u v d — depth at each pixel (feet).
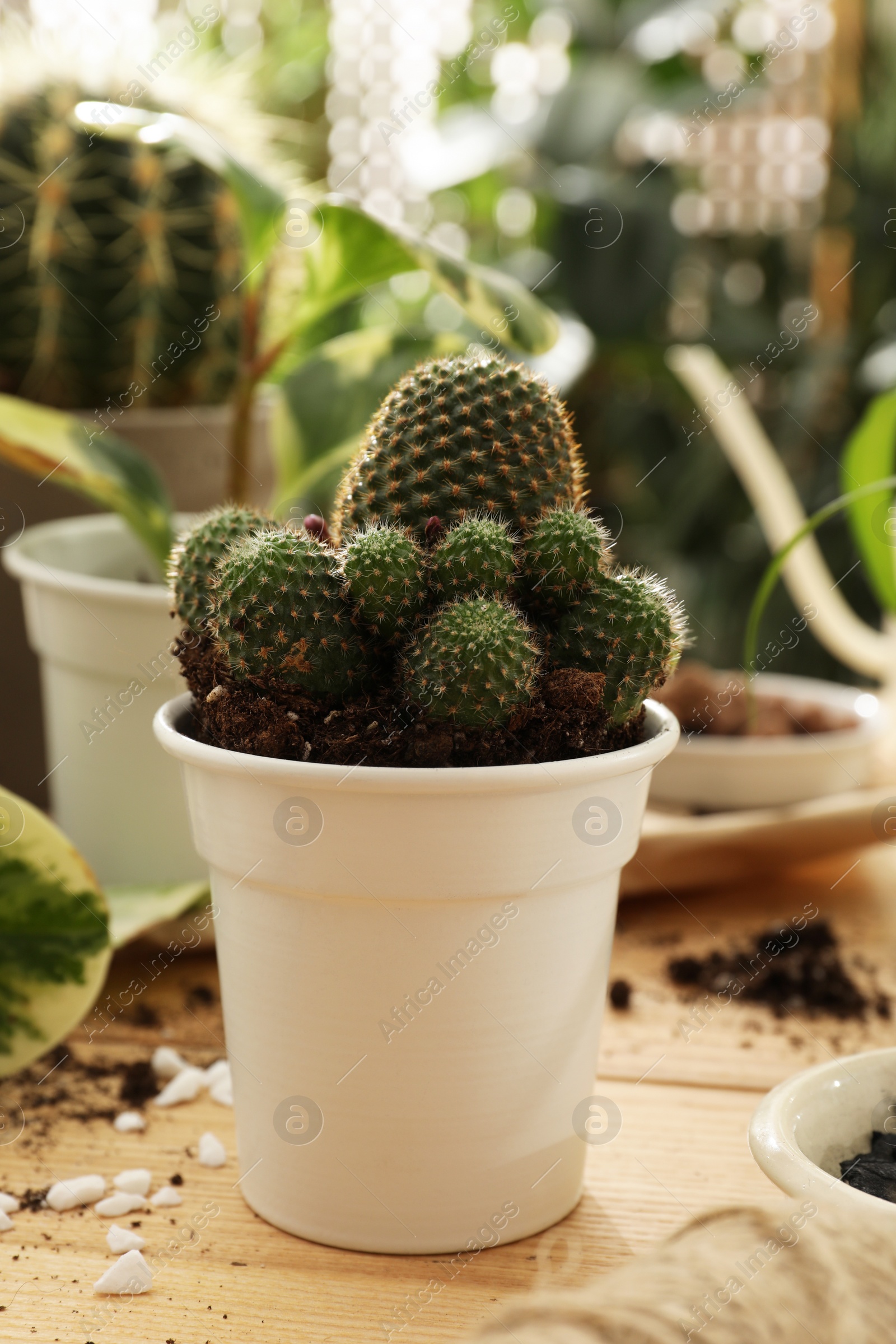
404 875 1.14
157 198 1.87
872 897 1.77
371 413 1.69
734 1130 1.36
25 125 1.83
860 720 1.94
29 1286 1.19
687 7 3.86
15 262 1.84
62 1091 1.41
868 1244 1.02
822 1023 1.52
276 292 2.03
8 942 1.36
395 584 1.15
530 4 3.98
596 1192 1.28
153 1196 1.28
